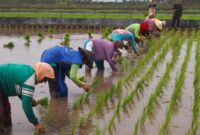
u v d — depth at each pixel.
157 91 15.17
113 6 67.69
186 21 43.69
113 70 20.55
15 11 58.56
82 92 16.47
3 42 33.62
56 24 45.94
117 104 14.05
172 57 23.56
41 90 16.81
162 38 31.39
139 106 14.34
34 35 40.09
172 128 12.22
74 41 34.28
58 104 14.68
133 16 51.72
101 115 13.38
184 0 71.12
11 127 12.20
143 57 25.23
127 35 24.84
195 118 12.36
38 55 25.89
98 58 20.22
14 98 15.55
